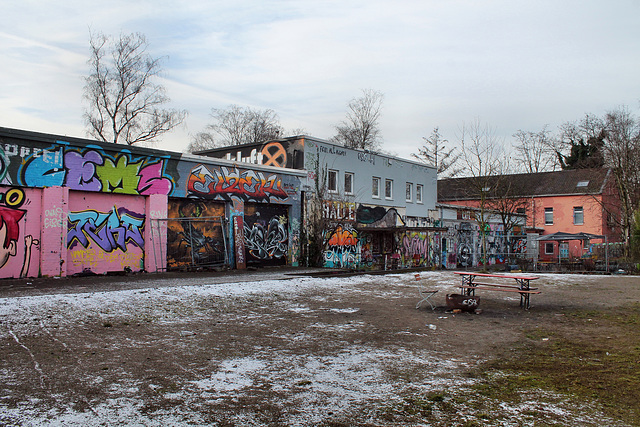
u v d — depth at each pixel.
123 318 9.55
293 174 24.25
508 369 7.00
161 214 18.48
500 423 4.95
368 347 8.10
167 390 5.66
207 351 7.50
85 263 16.50
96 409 4.98
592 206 46.59
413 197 33.91
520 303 13.53
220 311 10.89
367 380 6.30
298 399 5.51
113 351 7.25
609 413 5.27
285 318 10.45
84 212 16.48
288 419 4.91
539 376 6.65
